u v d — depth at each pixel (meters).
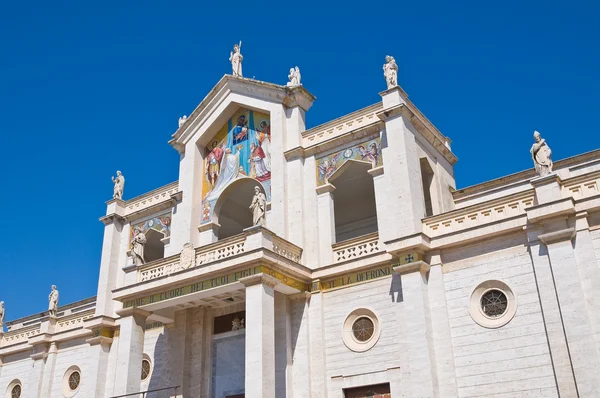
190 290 28.16
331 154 30.34
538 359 21.73
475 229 24.19
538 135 23.89
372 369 25.38
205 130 35.22
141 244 32.28
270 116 32.88
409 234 25.50
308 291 27.98
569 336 20.80
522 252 23.20
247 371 24.53
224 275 27.09
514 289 22.95
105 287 36.50
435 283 24.64
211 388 29.52
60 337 38.19
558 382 20.84
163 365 31.19
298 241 29.20
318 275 27.98
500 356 22.48
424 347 23.44
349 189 35.44
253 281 25.88
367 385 25.33
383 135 28.81
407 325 24.16
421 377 23.14
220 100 35.28
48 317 38.97
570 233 21.75
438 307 24.25
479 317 23.44
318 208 29.66
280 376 26.67
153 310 30.34
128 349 29.11
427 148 31.12
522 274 22.97
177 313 31.42
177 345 30.69
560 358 21.06
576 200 22.08
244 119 34.38
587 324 20.59
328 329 27.12
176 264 29.80
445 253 25.00
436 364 23.56
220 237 37.84
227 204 36.22
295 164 30.97
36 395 37.38
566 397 20.55
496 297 23.45
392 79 29.42
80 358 37.06
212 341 30.39
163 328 32.22
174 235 34.28
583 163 28.31
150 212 37.22
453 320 23.89
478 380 22.66
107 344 35.50
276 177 31.00
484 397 22.36
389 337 25.39
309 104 33.22
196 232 33.72
